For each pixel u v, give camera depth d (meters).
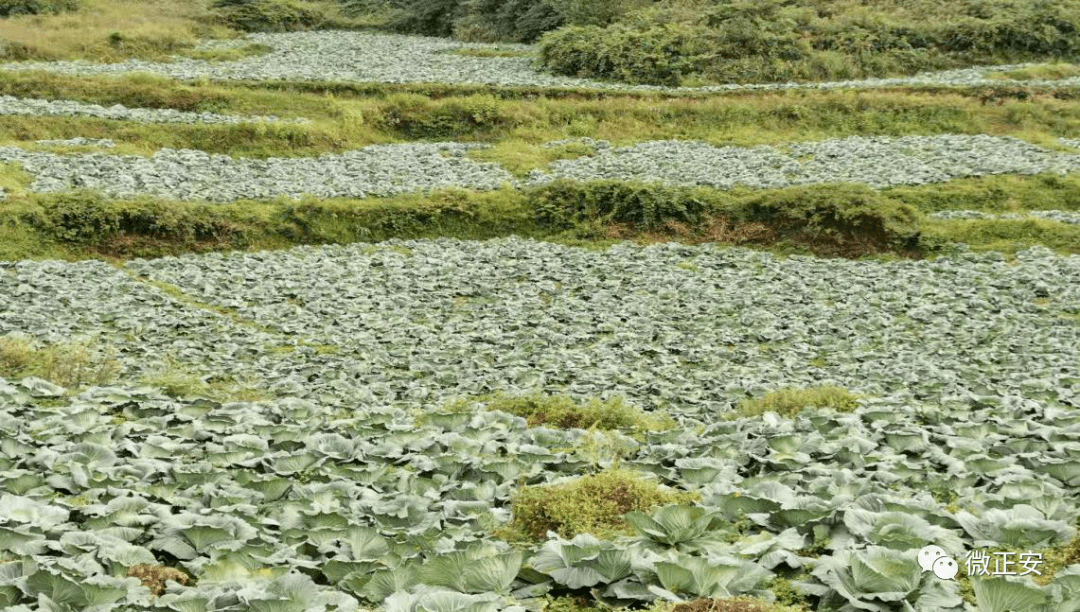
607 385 16.44
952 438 9.77
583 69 48.19
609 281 24.95
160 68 45.91
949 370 17.58
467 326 20.91
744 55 48.50
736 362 18.83
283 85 42.88
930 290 24.50
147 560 6.65
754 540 7.00
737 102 42.34
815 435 9.99
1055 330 20.94
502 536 7.70
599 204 30.61
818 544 7.03
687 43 48.66
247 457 9.47
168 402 12.13
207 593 5.95
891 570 5.95
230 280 24.22
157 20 56.28
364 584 6.32
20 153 31.48
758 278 25.91
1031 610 5.62
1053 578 6.02
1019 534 7.02
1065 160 36.22
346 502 8.06
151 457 9.59
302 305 22.72
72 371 15.02
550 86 44.88
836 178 34.09
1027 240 28.88
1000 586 5.66
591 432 11.18
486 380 16.52
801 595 6.41
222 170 33.03
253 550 6.70
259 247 28.02
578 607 6.32
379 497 8.20
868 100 42.09
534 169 34.66
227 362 17.64
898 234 28.59
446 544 6.77
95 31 50.62
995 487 8.23
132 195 28.84
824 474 8.51
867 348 19.67
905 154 37.25
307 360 18.06
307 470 9.22
